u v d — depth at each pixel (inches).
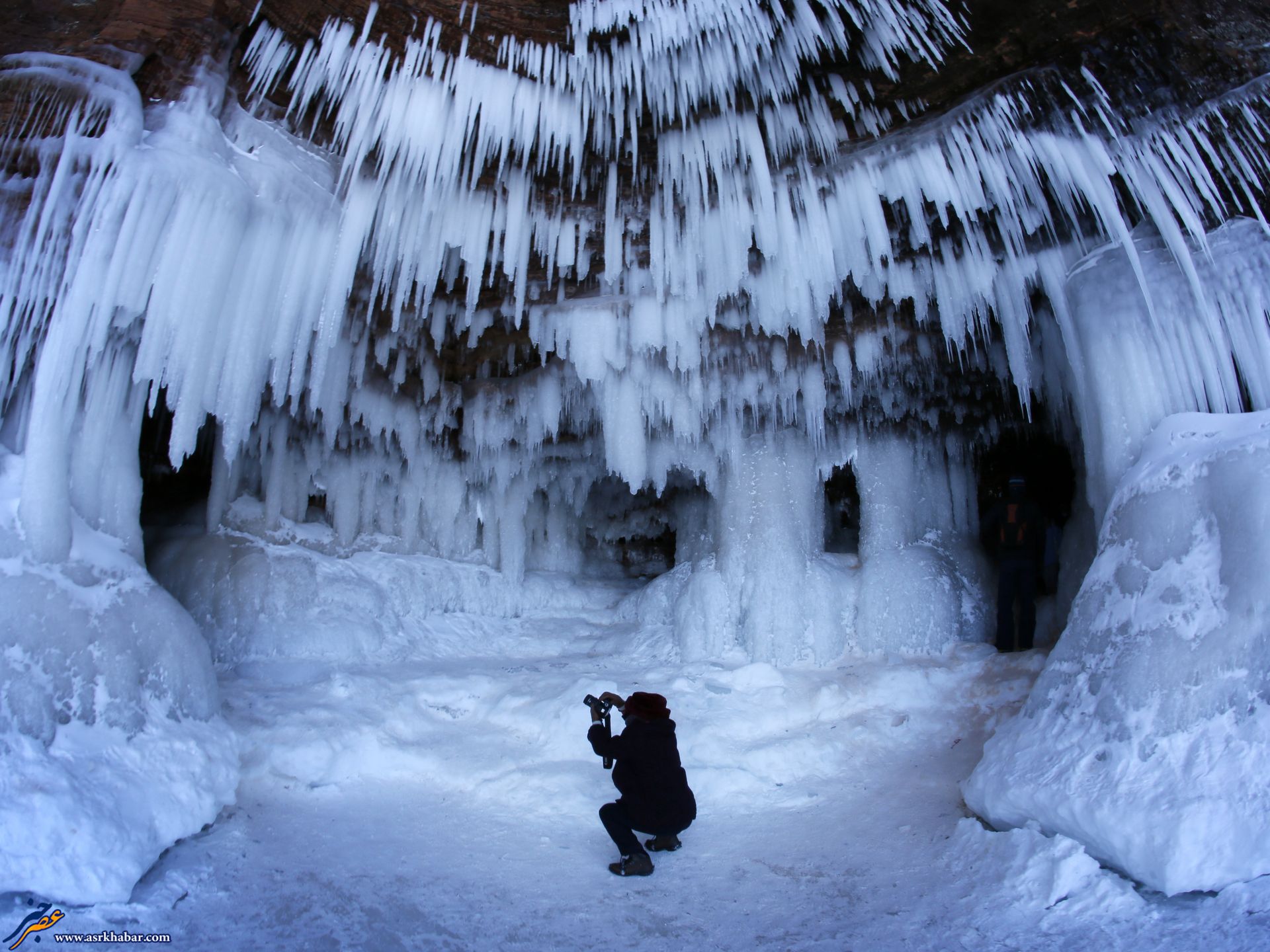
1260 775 115.2
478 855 150.1
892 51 168.9
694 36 171.5
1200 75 154.6
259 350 182.9
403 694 228.4
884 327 234.1
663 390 253.1
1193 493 147.2
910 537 267.1
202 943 113.7
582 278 224.2
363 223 190.2
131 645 154.1
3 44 144.9
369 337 242.7
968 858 139.5
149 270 158.4
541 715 213.6
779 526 267.0
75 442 166.2
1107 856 124.6
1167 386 171.3
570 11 170.2
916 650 248.5
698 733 199.3
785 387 253.4
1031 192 181.3
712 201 203.2
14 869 113.2
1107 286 178.2
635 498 395.5
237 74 169.9
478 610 327.3
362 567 299.0
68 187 149.3
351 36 169.6
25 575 143.7
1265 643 125.2
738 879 140.6
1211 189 165.3
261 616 254.8
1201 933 103.5
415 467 316.8
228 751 168.2
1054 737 146.4
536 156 195.8
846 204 194.5
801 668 249.9
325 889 133.7
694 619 271.1
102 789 131.0
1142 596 146.5
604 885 138.8
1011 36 161.3
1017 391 248.4
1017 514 237.8
